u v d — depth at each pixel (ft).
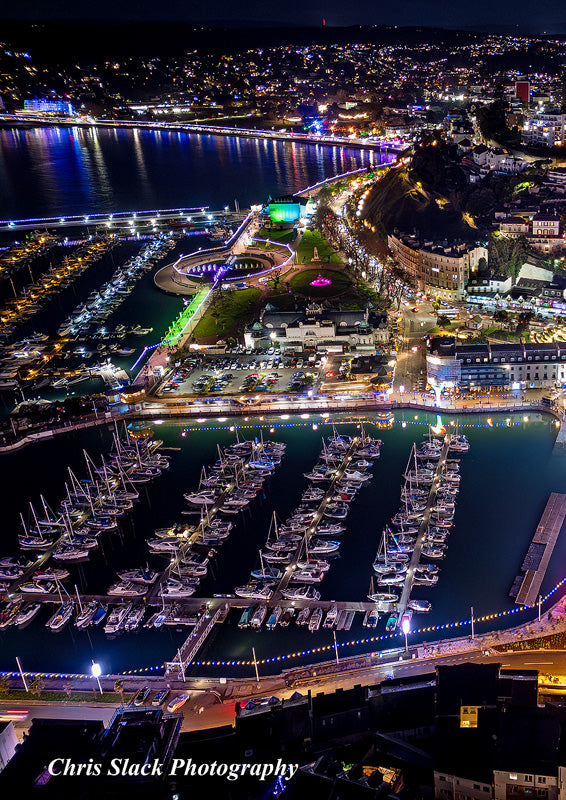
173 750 414.41
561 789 344.69
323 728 425.28
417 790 382.01
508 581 594.65
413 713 422.82
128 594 627.87
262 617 580.30
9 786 385.09
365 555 643.86
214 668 536.01
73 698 515.50
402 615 566.77
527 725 375.45
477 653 509.76
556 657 494.59
